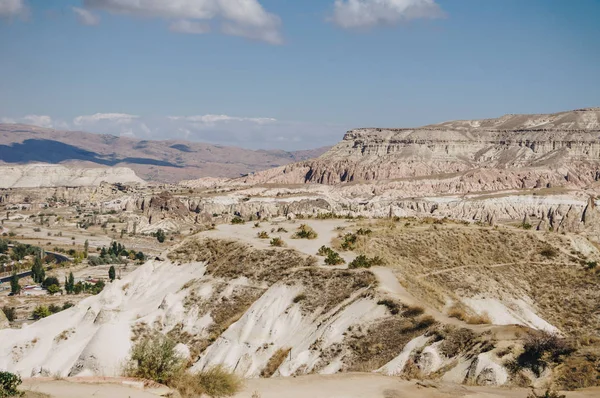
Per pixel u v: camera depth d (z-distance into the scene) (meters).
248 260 79.88
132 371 28.84
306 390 31.48
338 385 32.62
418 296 59.53
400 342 46.66
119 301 82.00
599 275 77.88
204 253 88.56
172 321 73.25
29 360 70.56
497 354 35.59
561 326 69.69
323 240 89.44
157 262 90.25
